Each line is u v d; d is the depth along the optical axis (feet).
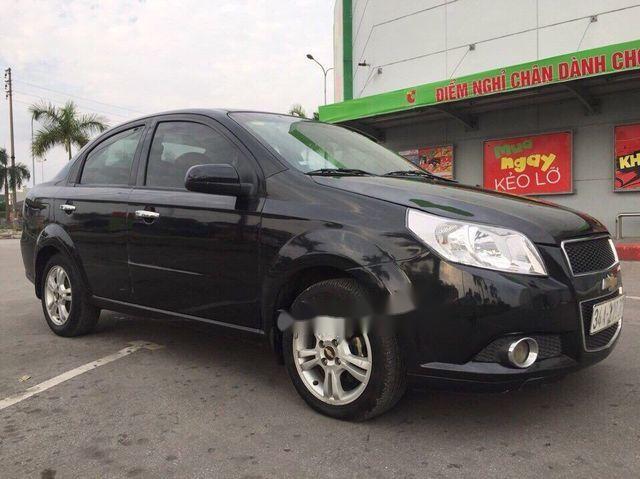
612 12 39.04
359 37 59.57
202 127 12.47
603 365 12.31
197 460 8.45
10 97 124.47
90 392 11.32
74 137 100.78
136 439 9.18
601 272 9.52
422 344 8.60
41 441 9.16
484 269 8.39
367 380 9.12
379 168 12.62
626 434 8.98
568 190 40.55
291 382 11.35
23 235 16.62
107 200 13.67
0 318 18.65
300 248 9.68
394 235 8.88
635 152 37.65
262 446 8.86
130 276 13.07
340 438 9.06
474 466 8.07
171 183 12.64
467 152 45.88
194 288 11.66
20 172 152.87
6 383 11.95
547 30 42.06
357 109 45.16
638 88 37.29
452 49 47.52
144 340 15.11
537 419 9.62
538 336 8.54
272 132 12.08
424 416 9.82
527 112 42.32
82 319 15.03
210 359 13.37
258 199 10.66
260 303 10.51
